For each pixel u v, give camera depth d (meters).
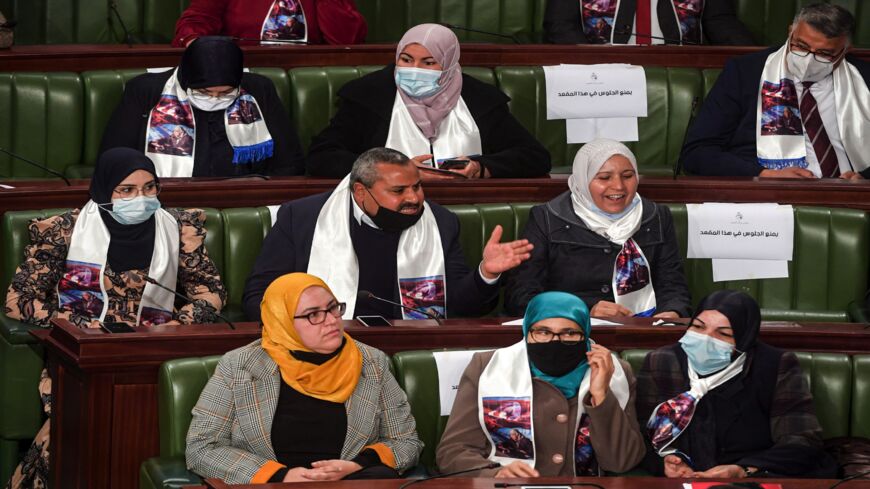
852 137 20.39
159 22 23.91
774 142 20.34
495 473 12.95
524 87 21.22
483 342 14.35
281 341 13.09
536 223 17.14
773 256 17.94
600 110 21.44
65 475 14.02
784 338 14.68
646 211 17.25
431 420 13.83
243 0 22.16
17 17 23.45
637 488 11.28
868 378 14.38
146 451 13.59
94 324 14.72
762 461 13.41
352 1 22.62
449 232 16.69
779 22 25.34
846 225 17.84
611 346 14.64
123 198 15.69
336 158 18.33
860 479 11.97
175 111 19.22
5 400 15.62
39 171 19.80
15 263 15.95
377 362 13.46
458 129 19.52
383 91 19.55
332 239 16.20
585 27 23.45
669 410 13.76
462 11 24.75
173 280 16.05
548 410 13.62
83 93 19.98
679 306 16.72
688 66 22.33
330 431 13.05
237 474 12.36
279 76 20.70
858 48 23.75
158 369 13.52
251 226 16.73
